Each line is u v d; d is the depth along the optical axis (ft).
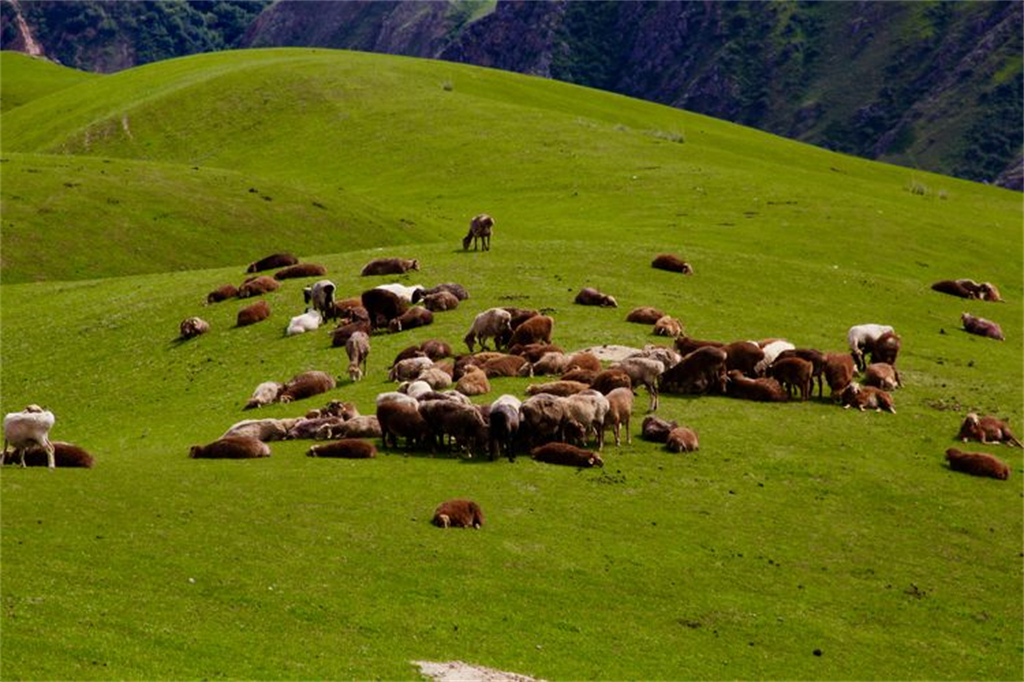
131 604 72.64
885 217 303.07
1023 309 226.38
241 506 93.86
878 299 213.66
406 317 169.99
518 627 78.59
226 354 170.30
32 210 271.90
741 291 205.05
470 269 208.13
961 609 92.68
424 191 346.95
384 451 116.26
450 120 419.13
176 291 212.43
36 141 444.55
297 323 176.65
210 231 278.67
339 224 294.87
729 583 91.76
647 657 77.41
